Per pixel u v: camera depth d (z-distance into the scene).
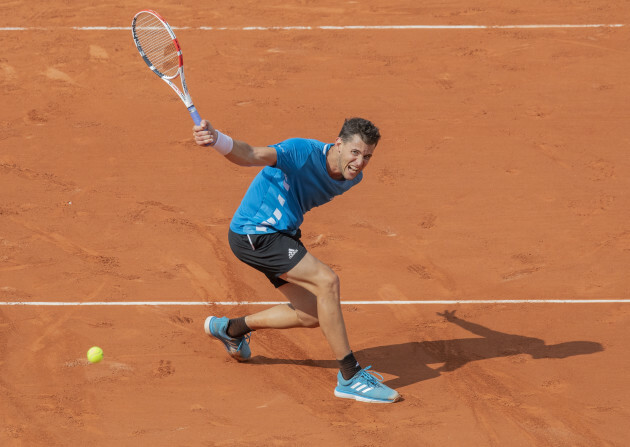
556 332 24.64
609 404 21.30
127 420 20.36
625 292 26.75
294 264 20.39
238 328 22.30
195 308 25.45
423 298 26.41
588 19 46.84
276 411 20.89
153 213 30.84
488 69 41.88
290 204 20.33
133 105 38.44
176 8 47.75
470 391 21.81
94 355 22.05
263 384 22.05
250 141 35.75
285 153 19.45
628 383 22.20
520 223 30.78
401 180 33.41
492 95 39.62
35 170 33.44
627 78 41.06
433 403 21.30
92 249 28.50
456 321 25.20
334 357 23.41
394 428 20.25
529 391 21.84
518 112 38.25
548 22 46.56
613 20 46.72
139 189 32.44
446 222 30.80
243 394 21.58
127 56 42.66
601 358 23.33
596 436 20.03
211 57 42.66
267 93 39.59
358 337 24.41
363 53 43.28
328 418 20.62
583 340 24.23
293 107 38.44
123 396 21.33
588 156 35.16
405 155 35.09
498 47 43.94
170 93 39.50
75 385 21.67
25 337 23.69
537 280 27.41
